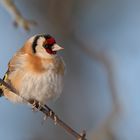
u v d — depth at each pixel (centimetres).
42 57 1129
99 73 1559
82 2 1611
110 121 1251
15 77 1132
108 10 1634
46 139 1473
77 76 1575
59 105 1530
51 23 1580
